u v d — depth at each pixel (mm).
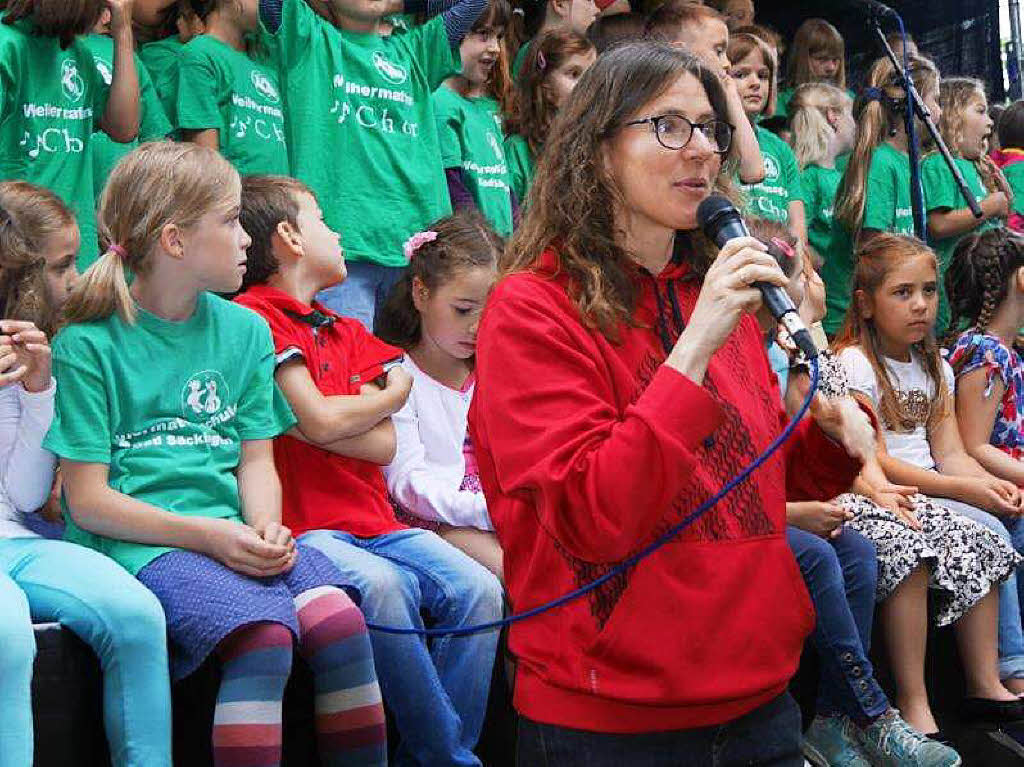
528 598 3447
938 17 12812
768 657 3367
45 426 4656
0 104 6062
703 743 3369
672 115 3438
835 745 6180
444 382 6211
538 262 3457
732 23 10367
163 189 4602
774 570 3420
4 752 3938
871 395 7352
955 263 8461
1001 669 7121
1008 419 8031
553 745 3393
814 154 10531
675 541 3307
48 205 5129
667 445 3018
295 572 4719
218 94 6969
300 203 5703
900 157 10539
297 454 5387
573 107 3561
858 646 6082
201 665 4539
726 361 3586
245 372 4910
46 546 4504
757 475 3475
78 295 4613
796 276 7273
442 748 5090
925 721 6574
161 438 4664
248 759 4250
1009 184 11758
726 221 3410
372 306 7215
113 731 4227
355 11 7367
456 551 5512
